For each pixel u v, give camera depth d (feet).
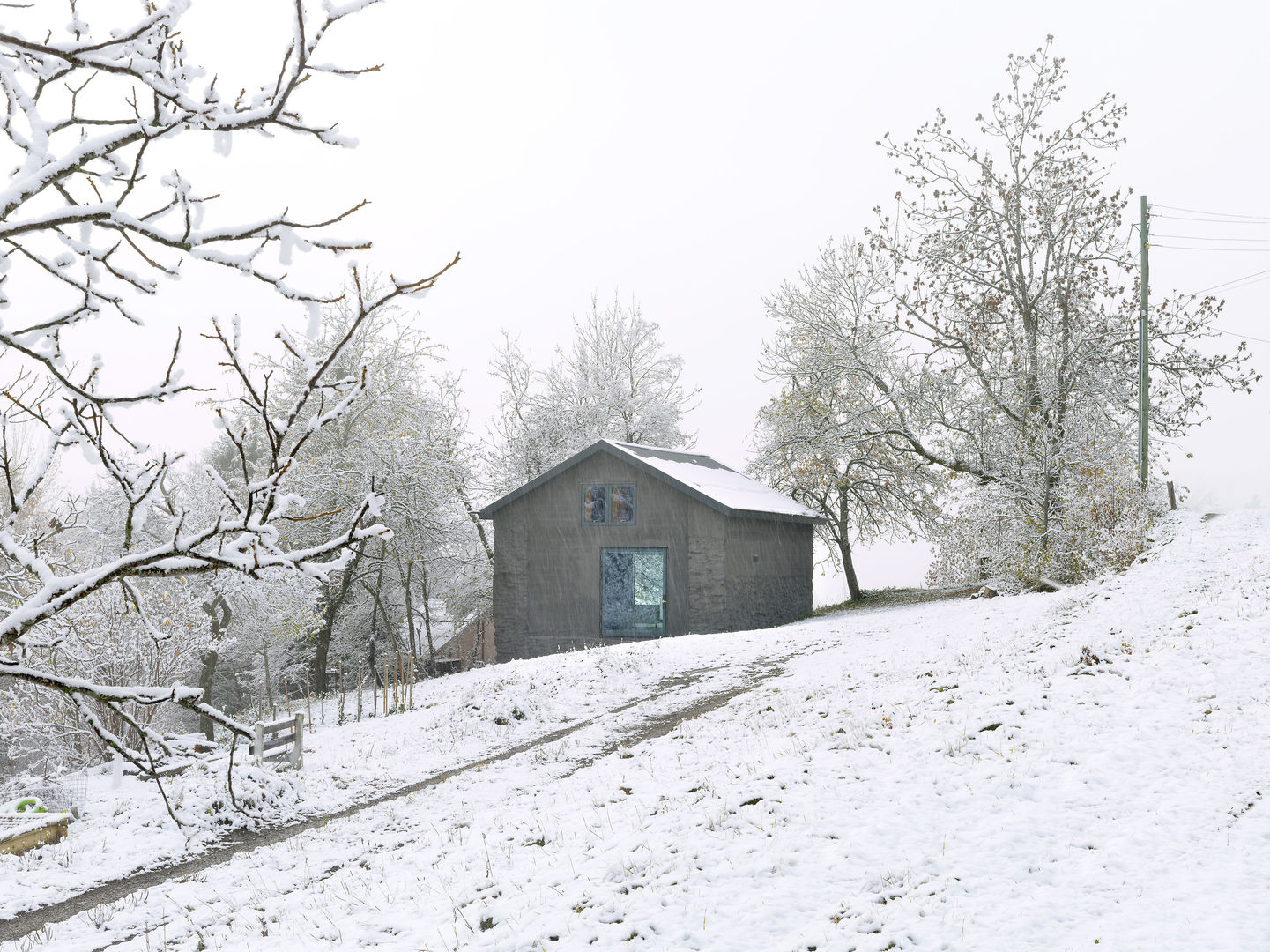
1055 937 18.92
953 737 31.63
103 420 12.32
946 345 104.53
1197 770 26.81
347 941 22.68
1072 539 81.05
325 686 105.29
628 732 47.01
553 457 131.75
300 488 93.71
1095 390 99.55
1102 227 99.96
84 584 11.80
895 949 18.93
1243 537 71.10
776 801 27.63
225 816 38.52
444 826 33.42
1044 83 101.76
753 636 77.56
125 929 27.02
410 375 110.93
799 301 119.44
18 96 10.50
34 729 56.03
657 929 20.51
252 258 11.30
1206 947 17.87
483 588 126.21
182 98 10.61
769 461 124.77
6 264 11.61
